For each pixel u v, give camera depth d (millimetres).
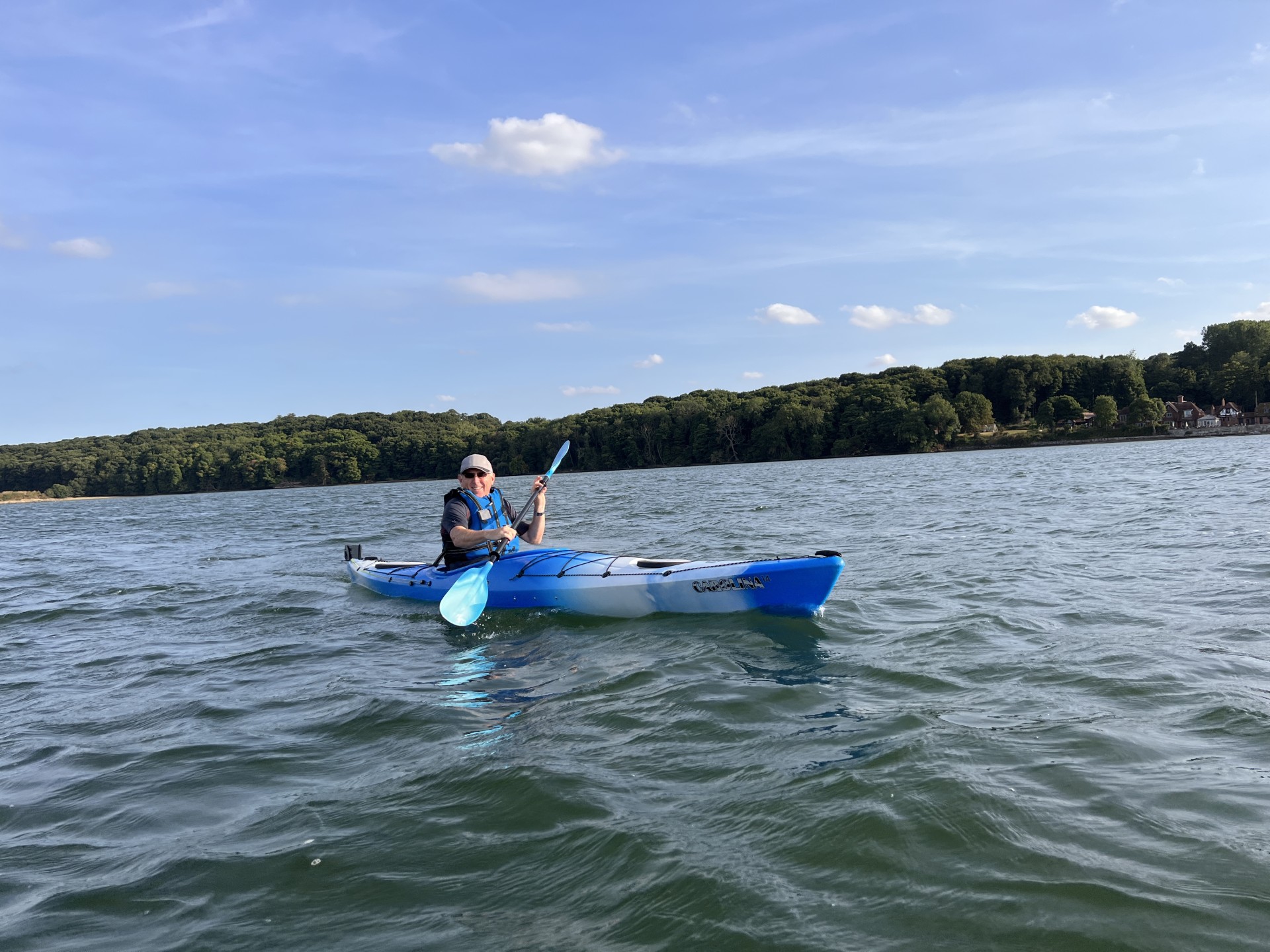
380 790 3096
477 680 4574
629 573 6090
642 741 3447
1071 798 2697
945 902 2162
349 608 7164
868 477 29172
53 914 2340
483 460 6480
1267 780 2771
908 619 5488
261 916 2281
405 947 2100
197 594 8461
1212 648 4391
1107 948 1937
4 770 3559
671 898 2252
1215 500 12383
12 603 8516
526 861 2504
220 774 3365
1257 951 1891
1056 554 7977
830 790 2844
